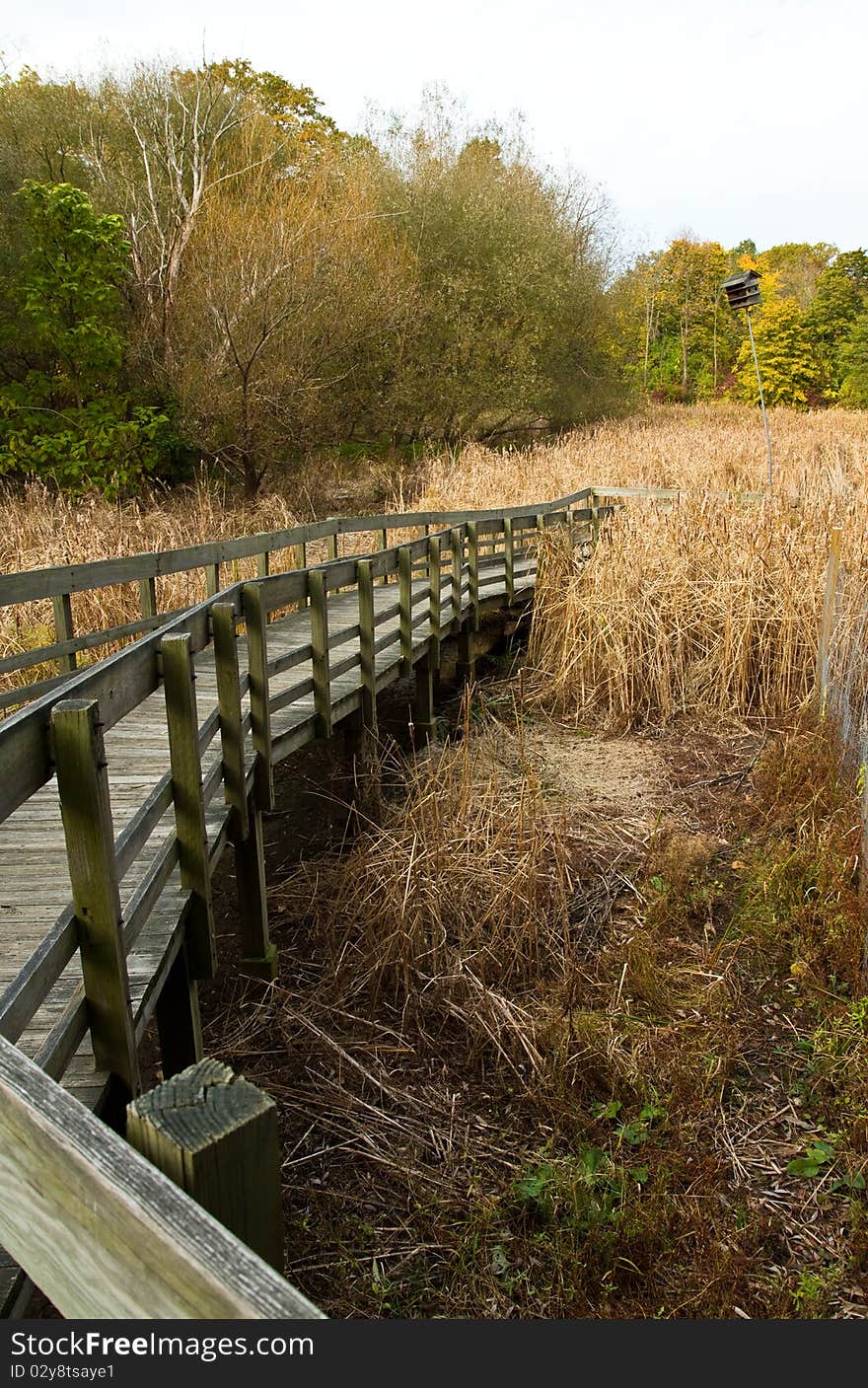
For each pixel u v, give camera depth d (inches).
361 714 248.2
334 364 757.3
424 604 346.9
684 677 340.8
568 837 236.7
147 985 107.2
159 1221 38.7
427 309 845.2
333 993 179.9
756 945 196.1
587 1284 125.0
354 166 925.2
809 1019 176.4
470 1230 131.8
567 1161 143.9
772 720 323.9
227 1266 36.7
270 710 184.5
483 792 251.4
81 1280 44.6
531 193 1012.5
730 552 358.6
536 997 181.3
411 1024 173.9
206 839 136.0
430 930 190.1
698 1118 152.2
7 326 628.7
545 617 382.3
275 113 1103.0
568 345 1082.1
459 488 619.5
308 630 299.6
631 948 190.7
